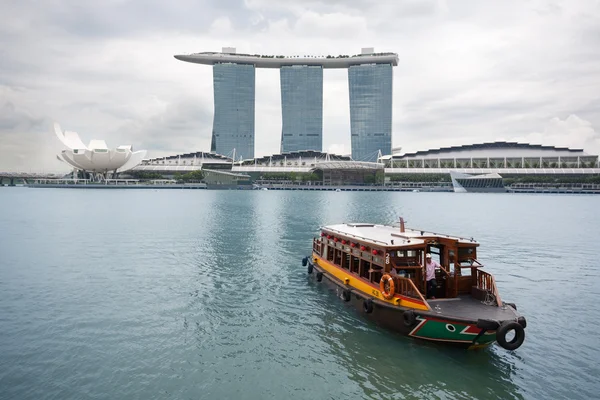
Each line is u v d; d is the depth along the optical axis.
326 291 24.42
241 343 17.36
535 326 19.72
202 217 68.06
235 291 24.48
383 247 18.55
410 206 99.44
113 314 20.69
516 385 14.46
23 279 27.47
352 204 104.12
